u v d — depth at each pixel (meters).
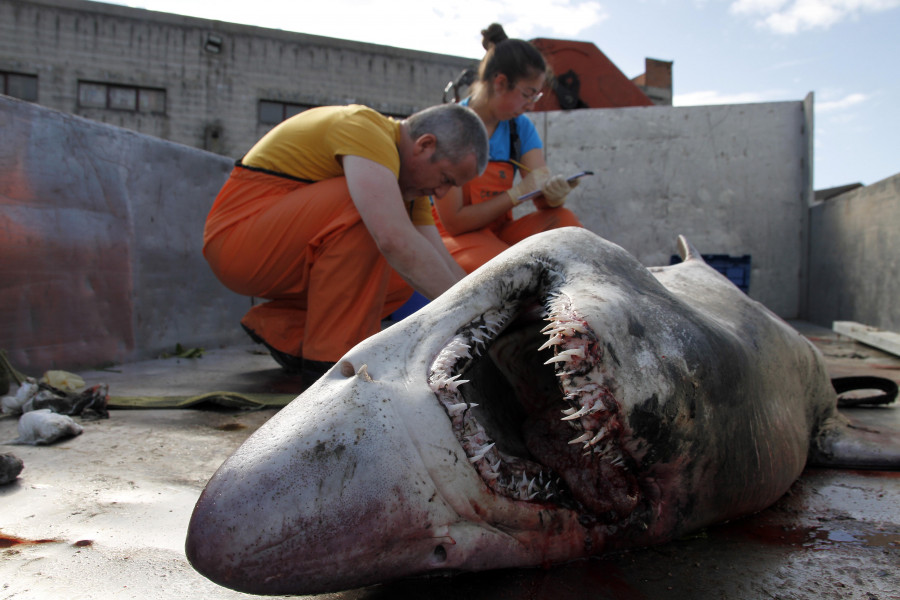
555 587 1.17
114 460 1.82
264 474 0.99
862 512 1.63
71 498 1.50
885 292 6.55
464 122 2.61
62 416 2.06
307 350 2.71
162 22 18.31
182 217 4.61
